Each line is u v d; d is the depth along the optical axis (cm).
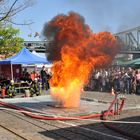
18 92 2600
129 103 1870
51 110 1570
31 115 1458
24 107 1695
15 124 1295
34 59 2631
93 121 1339
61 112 1501
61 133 1112
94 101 1956
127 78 2578
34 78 2817
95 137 1047
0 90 2491
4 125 1275
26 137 1051
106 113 1413
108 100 2022
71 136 1063
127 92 2580
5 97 2331
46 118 1389
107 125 1218
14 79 2684
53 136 1066
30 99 2100
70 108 1622
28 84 2536
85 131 1142
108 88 2803
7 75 3000
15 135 1091
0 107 1816
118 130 1120
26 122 1338
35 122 1336
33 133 1116
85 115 1445
